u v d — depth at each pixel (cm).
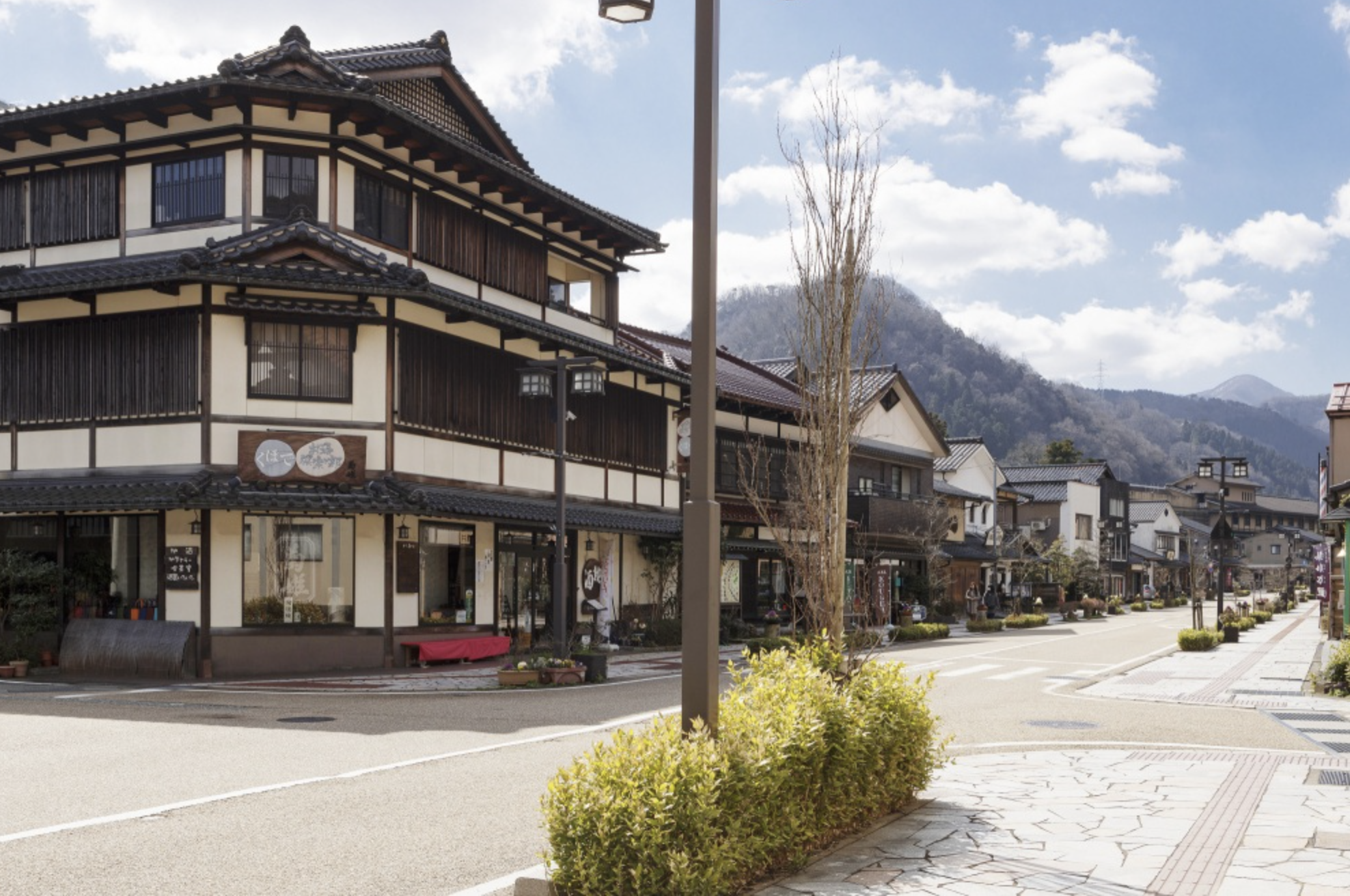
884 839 797
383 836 836
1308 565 12088
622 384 3184
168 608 2173
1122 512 9150
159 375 2216
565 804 636
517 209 2828
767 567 3956
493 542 2628
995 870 708
